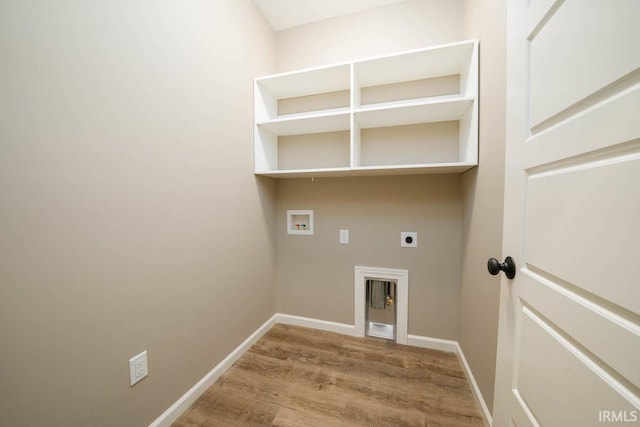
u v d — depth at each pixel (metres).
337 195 2.01
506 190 0.82
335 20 1.91
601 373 0.45
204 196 1.36
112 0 0.90
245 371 1.54
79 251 0.83
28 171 0.71
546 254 0.62
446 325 1.79
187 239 1.25
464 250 1.63
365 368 1.57
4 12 0.65
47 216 0.75
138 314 1.02
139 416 1.03
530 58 0.71
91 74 0.84
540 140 0.65
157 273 1.10
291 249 2.15
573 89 0.53
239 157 1.65
